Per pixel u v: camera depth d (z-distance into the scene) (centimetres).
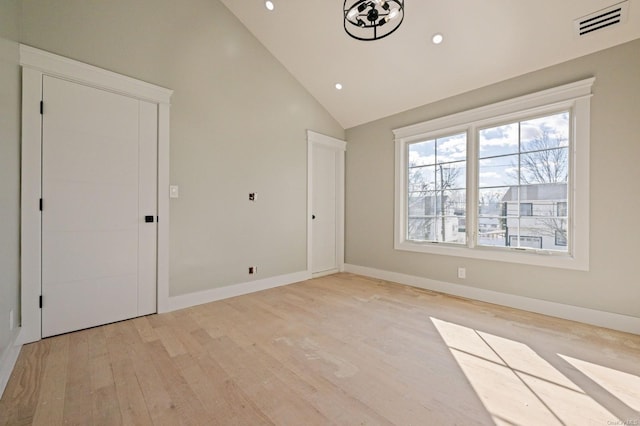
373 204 434
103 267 243
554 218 275
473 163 328
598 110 245
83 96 232
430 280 365
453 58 297
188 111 294
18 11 199
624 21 221
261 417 136
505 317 266
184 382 163
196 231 300
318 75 385
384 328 241
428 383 164
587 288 252
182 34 290
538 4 230
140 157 262
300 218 406
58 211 221
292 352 199
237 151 335
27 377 166
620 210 237
